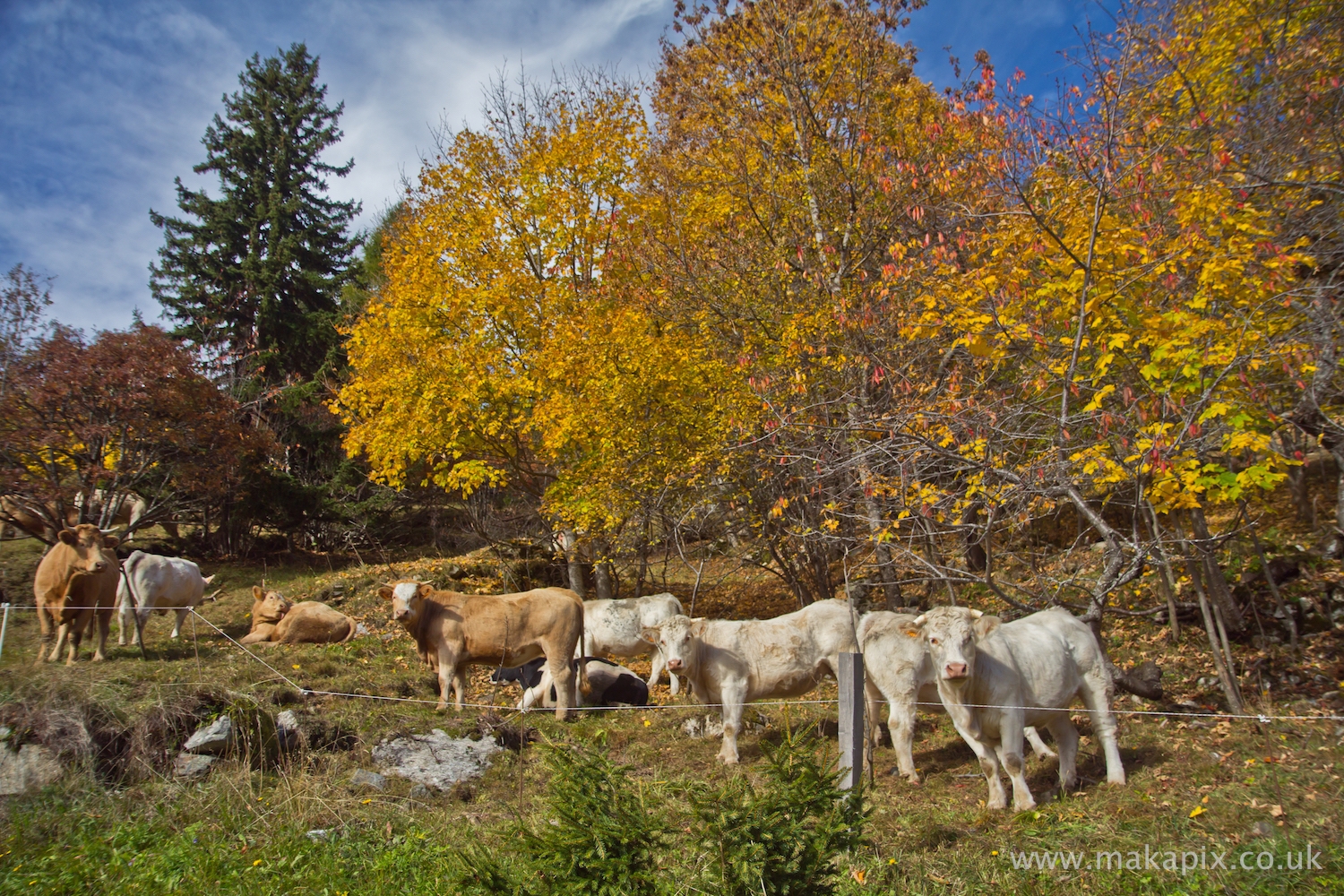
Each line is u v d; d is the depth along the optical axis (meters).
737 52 14.22
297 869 4.94
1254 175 8.03
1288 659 8.83
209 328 26.81
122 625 11.64
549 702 9.19
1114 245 7.43
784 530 11.51
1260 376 7.36
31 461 15.09
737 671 7.80
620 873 3.40
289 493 22.53
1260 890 4.30
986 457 7.61
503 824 5.62
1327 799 5.39
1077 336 7.08
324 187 32.31
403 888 4.72
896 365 9.90
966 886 4.60
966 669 5.77
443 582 15.77
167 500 18.20
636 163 15.90
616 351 12.52
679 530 12.62
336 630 11.62
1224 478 6.70
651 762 7.55
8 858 5.06
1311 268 8.02
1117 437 7.21
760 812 3.55
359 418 16.89
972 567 12.55
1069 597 10.99
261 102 31.62
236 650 9.88
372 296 25.69
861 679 5.45
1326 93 8.65
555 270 15.12
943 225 10.45
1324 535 10.92
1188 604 10.40
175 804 5.81
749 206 13.94
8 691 6.46
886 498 9.26
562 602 9.02
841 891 4.48
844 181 13.46
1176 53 9.68
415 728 7.36
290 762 6.47
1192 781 6.06
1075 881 4.60
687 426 12.16
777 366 11.44
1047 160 8.23
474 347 14.20
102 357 16.08
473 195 15.73
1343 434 7.60
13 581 16.64
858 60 13.70
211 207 29.17
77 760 6.11
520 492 16.89
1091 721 6.47
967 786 6.52
